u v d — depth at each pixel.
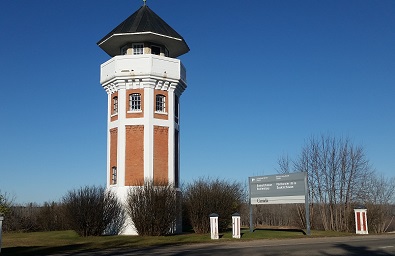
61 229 48.34
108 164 36.28
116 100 36.69
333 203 47.50
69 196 32.88
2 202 46.78
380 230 43.38
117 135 35.47
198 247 22.92
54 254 20.98
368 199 48.62
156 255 18.92
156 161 34.91
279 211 59.56
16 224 47.59
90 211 31.92
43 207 49.75
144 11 38.38
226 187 38.03
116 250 22.38
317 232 34.47
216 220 28.66
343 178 47.88
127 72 35.25
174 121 36.97
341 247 21.33
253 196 34.12
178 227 34.75
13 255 20.84
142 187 32.12
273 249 20.70
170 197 32.12
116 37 36.25
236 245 23.67
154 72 35.28
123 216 33.28
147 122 34.97
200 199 35.22
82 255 20.05
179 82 37.12
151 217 31.27
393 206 51.16
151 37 36.50
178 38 37.16
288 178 31.83
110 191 33.56
